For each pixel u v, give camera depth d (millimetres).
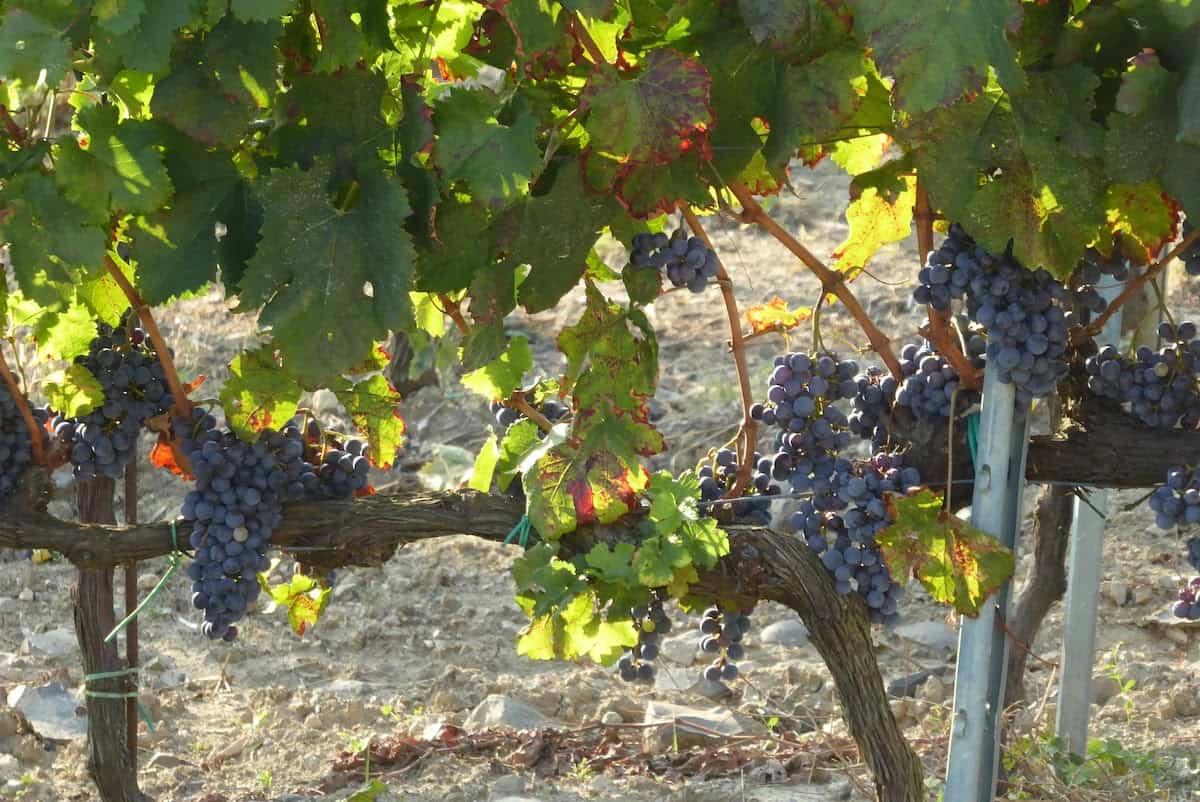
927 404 3668
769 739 5609
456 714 6188
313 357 3111
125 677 4844
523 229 3346
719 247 11570
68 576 7727
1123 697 6211
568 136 3365
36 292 3219
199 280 3268
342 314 3113
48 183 3180
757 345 9859
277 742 5938
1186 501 3510
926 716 5926
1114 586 7070
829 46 3098
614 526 3754
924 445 3705
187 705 6367
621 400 3607
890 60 2805
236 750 5844
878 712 3738
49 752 5863
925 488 3502
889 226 4066
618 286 10742
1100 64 3188
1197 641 6699
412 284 3215
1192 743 5730
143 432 8711
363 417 4125
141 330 4199
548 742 5742
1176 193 3051
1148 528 7703
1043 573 5543
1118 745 5430
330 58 3084
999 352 3391
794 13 2982
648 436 3629
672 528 3551
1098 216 3164
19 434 4047
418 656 6977
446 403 9367
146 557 4027
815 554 3699
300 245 3105
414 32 3594
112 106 3352
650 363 3637
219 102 3082
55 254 3176
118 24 2795
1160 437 3678
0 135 3291
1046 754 5359
